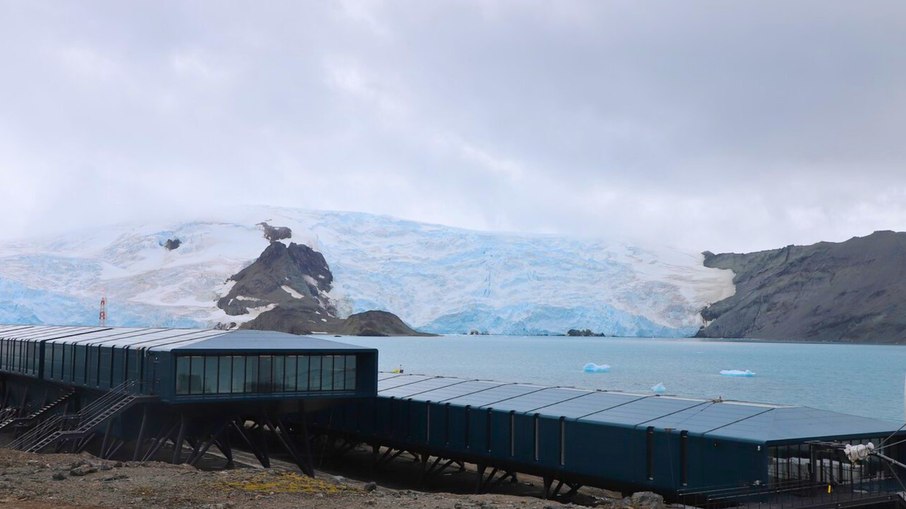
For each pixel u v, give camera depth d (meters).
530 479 66.50
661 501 39.09
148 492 31.53
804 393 187.25
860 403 164.38
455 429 61.47
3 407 90.06
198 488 32.72
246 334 65.94
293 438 80.81
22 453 43.03
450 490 62.09
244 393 59.47
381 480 65.94
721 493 44.31
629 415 52.53
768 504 41.72
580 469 52.31
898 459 48.22
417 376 80.69
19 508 27.98
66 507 28.44
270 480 35.62
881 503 43.62
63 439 56.09
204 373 57.88
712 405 53.44
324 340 67.31
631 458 49.31
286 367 61.53
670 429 47.66
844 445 45.66
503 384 70.44
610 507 35.81
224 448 63.28
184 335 68.12
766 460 42.91
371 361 65.75
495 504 32.38
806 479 44.78
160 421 60.66
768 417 48.38
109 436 62.25
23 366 83.94
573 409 56.16
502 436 57.72
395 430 67.06
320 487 34.81
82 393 71.81
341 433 73.56
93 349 69.56
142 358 60.28
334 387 63.97
